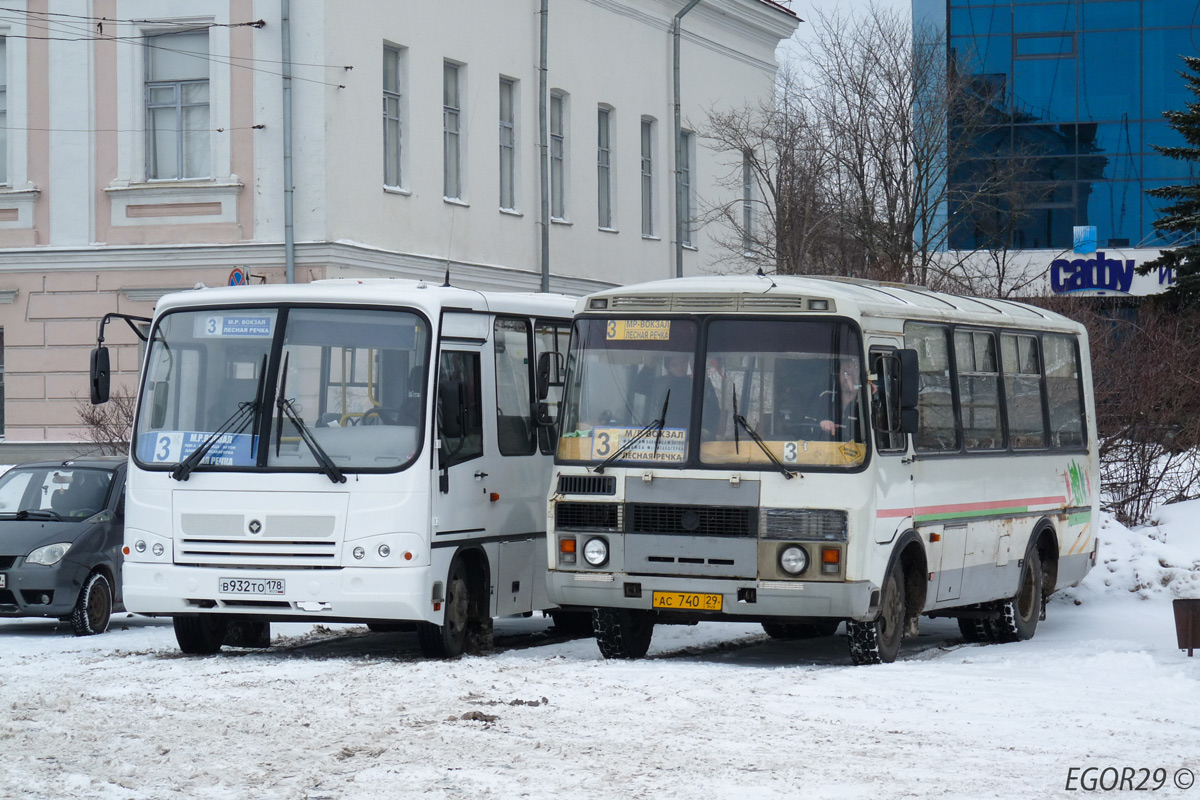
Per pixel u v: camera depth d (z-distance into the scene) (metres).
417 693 14.05
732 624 22.47
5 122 36.94
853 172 44.41
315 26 35.12
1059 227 71.94
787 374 16.09
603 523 16.31
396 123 38.12
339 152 35.59
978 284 38.41
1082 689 14.49
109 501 21.88
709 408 16.20
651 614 17.78
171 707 13.32
